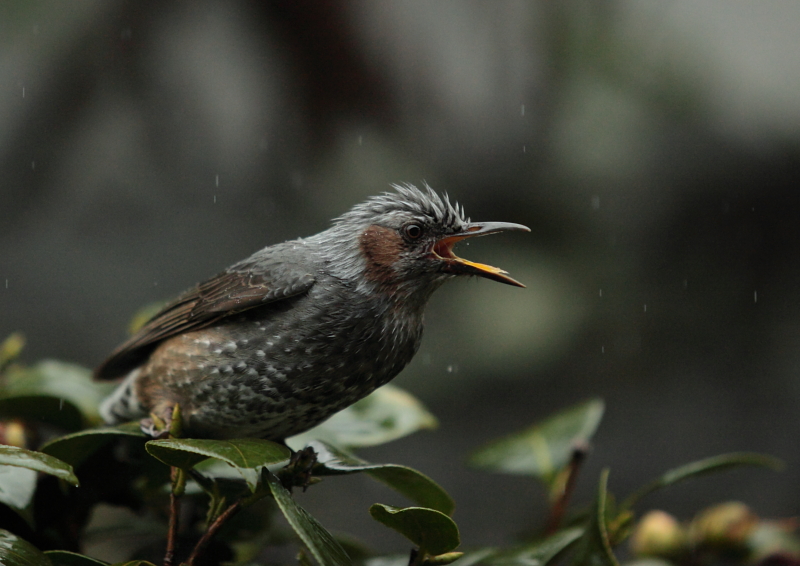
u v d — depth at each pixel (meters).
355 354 6.26
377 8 11.57
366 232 6.55
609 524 5.40
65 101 11.65
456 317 13.37
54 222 12.95
